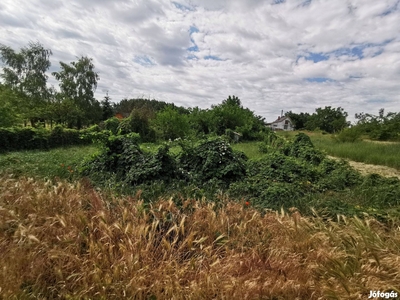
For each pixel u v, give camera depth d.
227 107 24.64
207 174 5.78
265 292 2.18
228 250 2.72
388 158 9.11
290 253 2.68
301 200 4.35
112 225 2.87
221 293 2.12
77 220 2.99
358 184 5.77
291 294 2.17
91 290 2.17
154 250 2.68
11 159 6.73
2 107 12.41
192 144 6.86
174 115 17.73
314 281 2.31
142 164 5.44
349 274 2.35
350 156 10.55
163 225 3.08
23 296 2.08
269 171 6.36
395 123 18.77
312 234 3.00
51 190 3.90
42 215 3.11
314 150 9.57
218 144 6.31
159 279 2.29
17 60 22.50
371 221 3.33
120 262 2.39
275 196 4.54
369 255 2.59
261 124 26.19
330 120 42.50
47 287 2.26
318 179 6.34
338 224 3.25
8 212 3.05
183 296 2.19
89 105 26.91
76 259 2.39
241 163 6.40
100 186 4.66
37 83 23.11
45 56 24.20
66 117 21.47
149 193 4.15
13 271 2.22
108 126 12.98
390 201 4.49
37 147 11.04
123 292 2.15
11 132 10.07
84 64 26.69
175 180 5.17
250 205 4.17
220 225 3.16
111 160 5.95
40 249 2.49
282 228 3.13
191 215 3.33
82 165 6.22
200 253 2.74
